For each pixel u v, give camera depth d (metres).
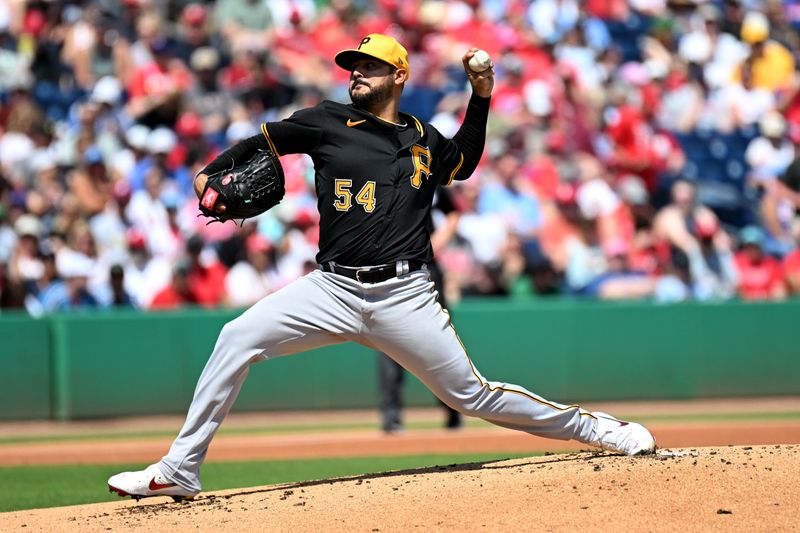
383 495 16.88
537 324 43.12
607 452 19.52
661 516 15.08
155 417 40.59
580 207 51.41
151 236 45.47
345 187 17.53
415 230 17.77
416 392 42.94
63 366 39.84
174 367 40.78
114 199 45.97
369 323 17.75
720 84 61.44
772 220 56.59
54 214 45.66
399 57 17.83
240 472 28.09
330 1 58.59
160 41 53.78
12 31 52.06
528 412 18.34
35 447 33.03
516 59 57.97
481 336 42.66
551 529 14.72
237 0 56.09
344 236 17.56
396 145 17.70
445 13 59.81
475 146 19.00
